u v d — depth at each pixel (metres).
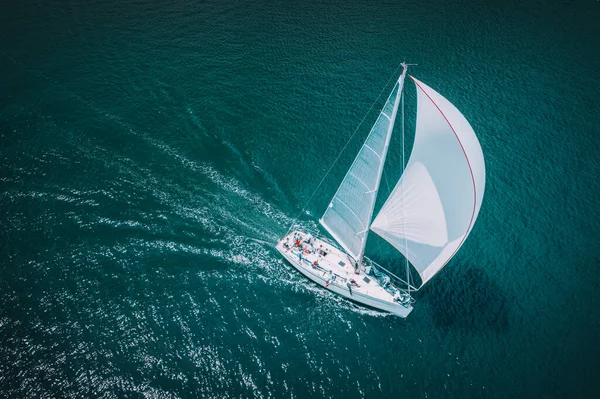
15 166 49.91
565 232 49.06
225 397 34.16
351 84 67.94
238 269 43.47
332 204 41.50
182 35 75.12
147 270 42.16
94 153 52.78
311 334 38.94
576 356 38.44
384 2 88.31
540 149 58.69
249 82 66.75
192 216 47.66
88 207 46.78
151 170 51.91
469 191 33.69
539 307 42.06
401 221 38.22
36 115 56.66
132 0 83.56
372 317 40.69
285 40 76.31
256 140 57.72
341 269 42.66
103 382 34.09
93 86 62.44
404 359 37.72
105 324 37.75
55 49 68.94
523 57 74.19
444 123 32.34
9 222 44.41
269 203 50.50
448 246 36.19
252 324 39.16
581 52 75.56
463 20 83.12
